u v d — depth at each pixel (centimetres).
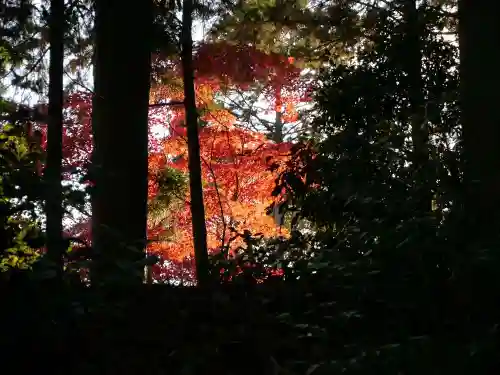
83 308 256
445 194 301
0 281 258
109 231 285
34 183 262
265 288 323
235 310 312
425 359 243
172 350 284
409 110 493
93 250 269
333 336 275
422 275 275
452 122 436
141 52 560
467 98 446
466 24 471
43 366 255
